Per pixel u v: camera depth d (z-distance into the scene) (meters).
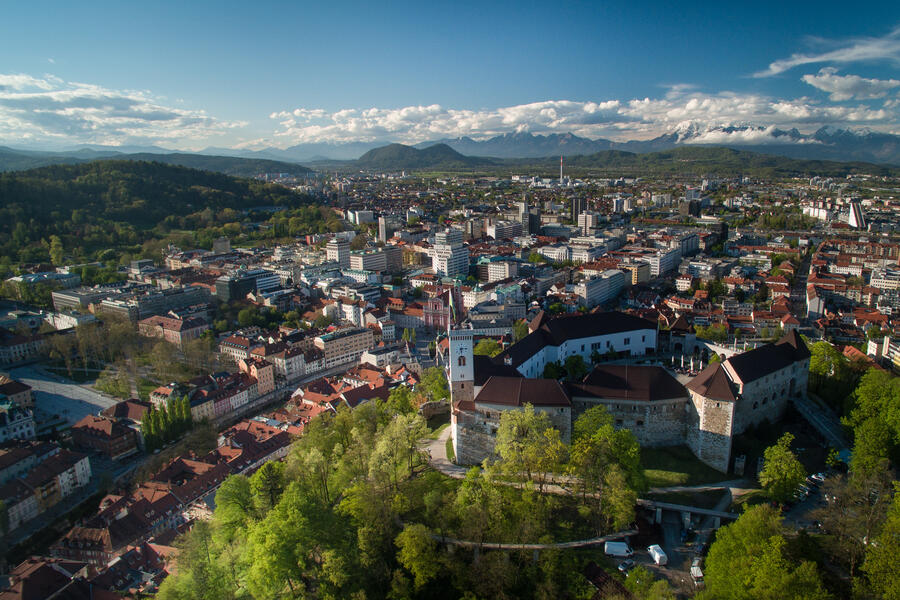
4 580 198.62
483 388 185.75
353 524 151.50
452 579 139.38
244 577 138.25
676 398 185.12
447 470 182.25
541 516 149.88
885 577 112.81
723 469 175.50
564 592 134.00
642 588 126.81
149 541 195.25
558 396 181.00
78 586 167.62
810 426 196.62
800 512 154.12
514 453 160.12
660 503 158.25
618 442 156.75
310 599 136.25
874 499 137.75
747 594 115.75
